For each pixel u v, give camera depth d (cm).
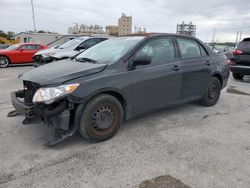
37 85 325
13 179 264
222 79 552
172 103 445
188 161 305
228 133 396
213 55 533
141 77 381
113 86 348
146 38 409
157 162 302
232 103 579
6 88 702
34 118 324
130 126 417
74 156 314
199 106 542
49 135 373
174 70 430
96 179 266
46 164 294
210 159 310
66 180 264
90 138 343
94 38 1000
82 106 327
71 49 948
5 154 316
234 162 304
